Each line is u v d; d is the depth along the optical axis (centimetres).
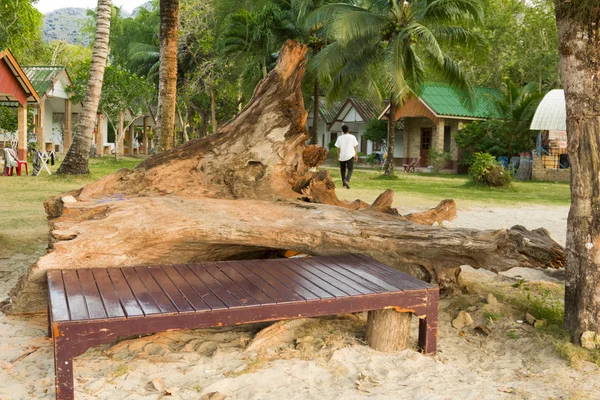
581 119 397
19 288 448
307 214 539
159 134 1159
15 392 328
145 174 582
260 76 2947
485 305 484
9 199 1125
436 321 409
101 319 318
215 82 3170
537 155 2511
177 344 418
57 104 3603
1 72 1889
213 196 583
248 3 3177
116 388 339
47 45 5388
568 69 404
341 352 397
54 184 1442
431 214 639
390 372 368
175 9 1143
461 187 1911
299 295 377
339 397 329
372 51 2284
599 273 397
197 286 393
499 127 2809
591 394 338
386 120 3556
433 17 2162
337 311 378
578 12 389
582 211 401
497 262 464
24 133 2056
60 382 313
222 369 371
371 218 538
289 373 364
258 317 355
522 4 3750
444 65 2236
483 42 2223
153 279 409
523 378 366
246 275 428
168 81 1151
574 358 383
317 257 499
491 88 3362
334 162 3897
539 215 1155
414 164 3256
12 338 412
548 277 631
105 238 462
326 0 2433
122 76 2906
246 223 506
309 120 4534
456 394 337
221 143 603
